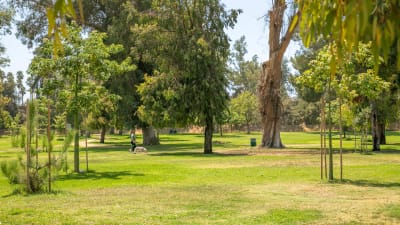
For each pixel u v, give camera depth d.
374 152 31.95
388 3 2.74
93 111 20.12
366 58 14.53
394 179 15.86
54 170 13.63
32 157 13.12
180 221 8.62
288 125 99.81
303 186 14.09
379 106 33.22
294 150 34.69
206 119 33.56
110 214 9.41
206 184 14.88
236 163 23.75
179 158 28.52
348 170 19.05
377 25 2.71
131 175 18.17
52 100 19.19
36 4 45.69
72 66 18.45
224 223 8.44
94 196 12.12
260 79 38.44
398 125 85.50
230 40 33.53
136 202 10.98
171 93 32.28
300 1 3.21
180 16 33.47
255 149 37.09
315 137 64.94
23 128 13.45
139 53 39.94
